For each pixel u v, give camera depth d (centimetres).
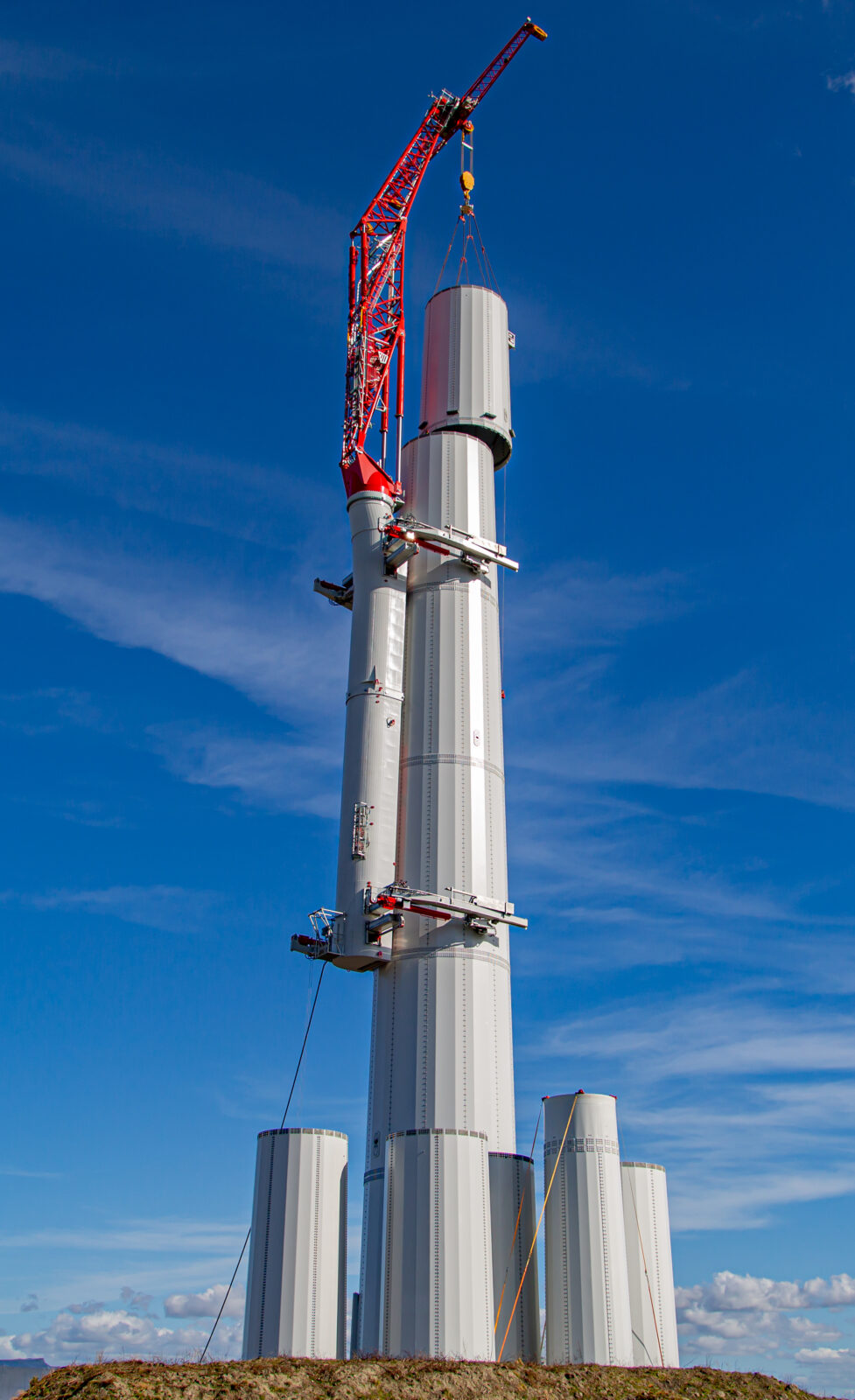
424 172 6756
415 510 5653
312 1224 4362
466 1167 4241
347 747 5238
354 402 6047
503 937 5084
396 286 6431
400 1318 4056
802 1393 4175
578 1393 3881
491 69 7044
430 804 5141
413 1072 4719
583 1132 4653
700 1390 4069
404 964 4912
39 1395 3531
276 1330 4200
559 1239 4538
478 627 5484
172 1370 3662
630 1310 4522
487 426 5894
